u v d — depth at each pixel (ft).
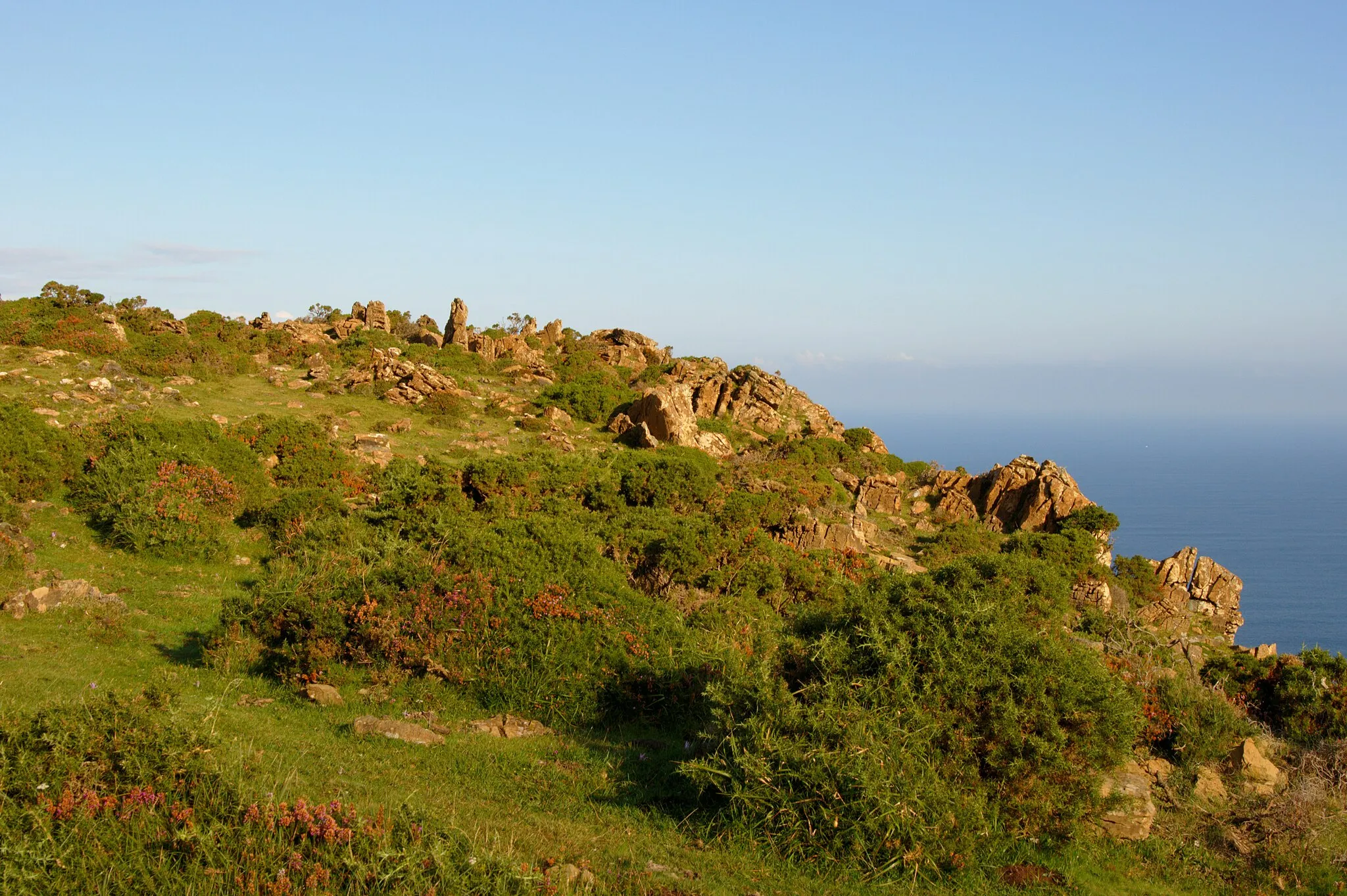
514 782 38.45
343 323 234.58
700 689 48.57
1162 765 44.21
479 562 56.49
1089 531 143.84
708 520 89.10
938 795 33.65
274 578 59.52
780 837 33.68
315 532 80.64
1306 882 35.63
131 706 30.73
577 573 57.21
